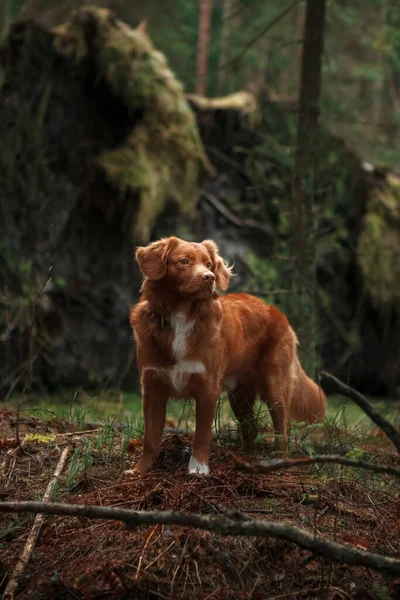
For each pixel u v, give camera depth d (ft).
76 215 31.86
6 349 28.99
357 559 8.98
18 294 29.81
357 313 35.42
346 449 14.05
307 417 16.74
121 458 14.20
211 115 36.65
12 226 30.58
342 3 38.37
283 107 39.37
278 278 35.22
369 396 37.14
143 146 32.65
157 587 9.63
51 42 32.50
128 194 31.81
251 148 37.27
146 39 35.37
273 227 36.52
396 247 37.76
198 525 9.20
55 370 29.86
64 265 31.35
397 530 11.44
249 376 15.85
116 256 32.30
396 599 9.73
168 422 19.47
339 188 38.47
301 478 12.87
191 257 12.98
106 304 31.91
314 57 22.04
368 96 57.00
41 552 10.89
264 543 10.39
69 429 16.75
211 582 9.78
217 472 12.75
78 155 32.53
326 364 36.40
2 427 16.08
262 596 9.57
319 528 11.09
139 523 9.35
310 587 9.76
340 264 37.76
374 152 55.31
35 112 31.76
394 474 9.27
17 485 12.99
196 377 13.24
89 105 33.22
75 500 12.05
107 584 9.72
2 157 30.81
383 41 33.14
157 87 33.53
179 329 13.10
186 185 33.37
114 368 31.60
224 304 14.92
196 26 59.82
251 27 52.60
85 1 53.67
